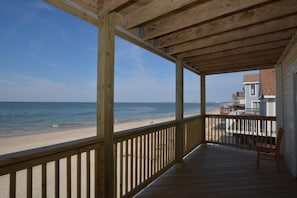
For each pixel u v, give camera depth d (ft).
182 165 11.51
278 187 8.63
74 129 46.85
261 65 14.12
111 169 6.22
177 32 8.55
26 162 4.04
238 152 14.71
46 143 31.24
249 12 6.57
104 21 6.14
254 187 8.63
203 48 9.91
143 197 7.73
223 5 5.96
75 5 5.36
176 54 11.23
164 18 7.37
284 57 11.60
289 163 10.96
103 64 6.15
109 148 6.18
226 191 8.23
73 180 13.21
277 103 13.67
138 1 6.09
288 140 11.34
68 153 4.99
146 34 7.97
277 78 13.61
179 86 11.80
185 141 13.61
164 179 9.55
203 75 17.19
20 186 12.44
